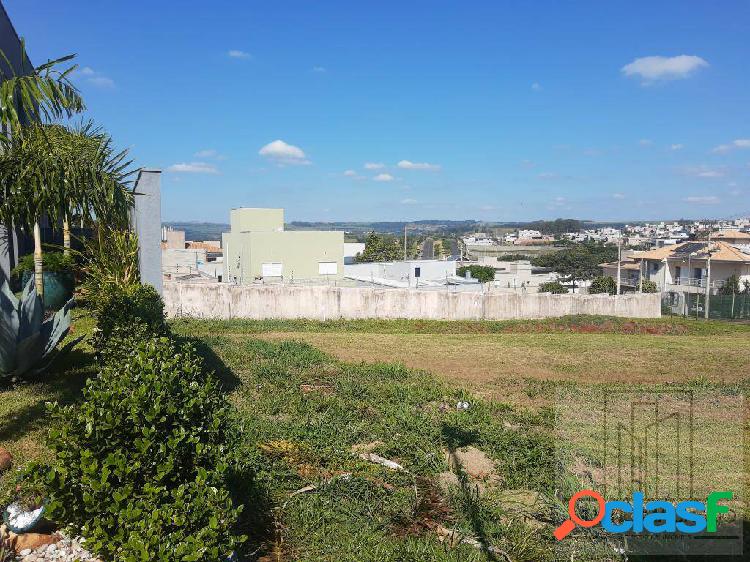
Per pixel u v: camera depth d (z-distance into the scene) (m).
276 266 38.06
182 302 20.89
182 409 4.44
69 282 16.11
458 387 11.58
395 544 5.04
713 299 34.44
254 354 13.38
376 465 6.79
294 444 7.13
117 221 9.92
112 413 4.09
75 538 4.34
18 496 4.57
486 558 4.96
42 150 7.85
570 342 19.38
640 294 28.28
